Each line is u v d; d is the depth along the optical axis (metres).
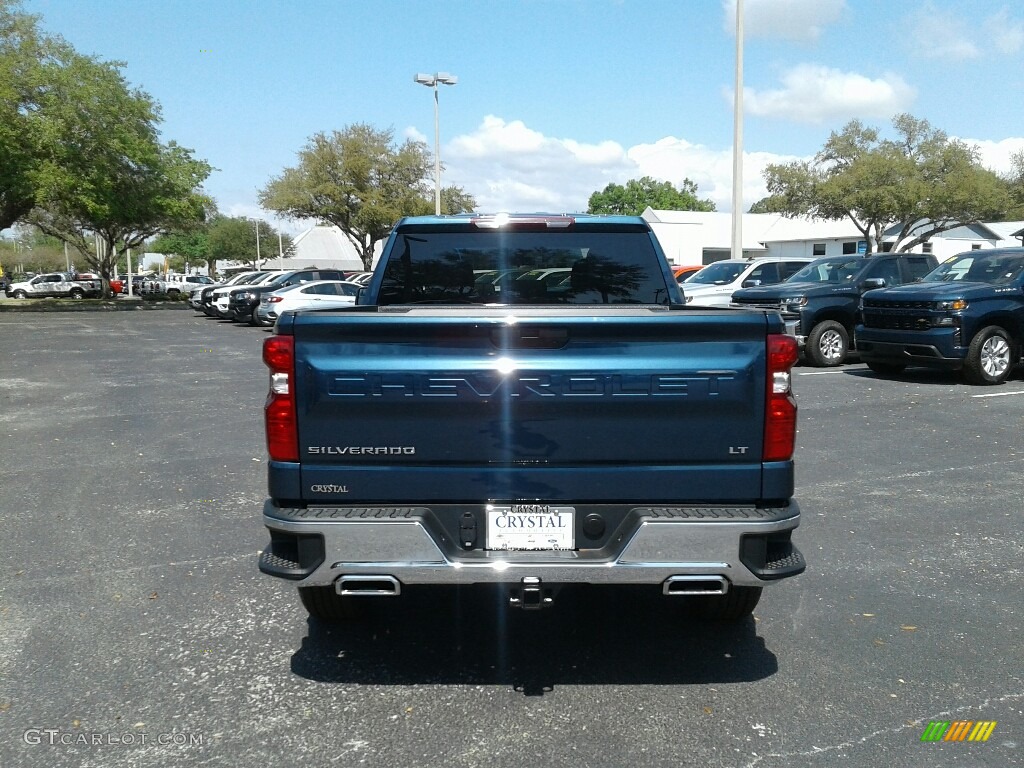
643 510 3.41
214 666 3.95
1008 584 4.92
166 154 43.09
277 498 3.49
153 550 5.54
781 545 3.59
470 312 3.40
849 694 3.67
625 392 3.37
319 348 3.39
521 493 3.43
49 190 36.50
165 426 9.75
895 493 6.79
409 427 3.40
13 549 5.55
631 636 4.27
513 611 4.60
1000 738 3.32
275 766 3.15
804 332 14.55
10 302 49.22
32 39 37.53
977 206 39.56
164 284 62.69
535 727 3.41
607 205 96.25
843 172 40.84
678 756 3.20
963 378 12.77
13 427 9.72
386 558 3.37
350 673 3.88
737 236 21.31
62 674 3.87
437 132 31.77
